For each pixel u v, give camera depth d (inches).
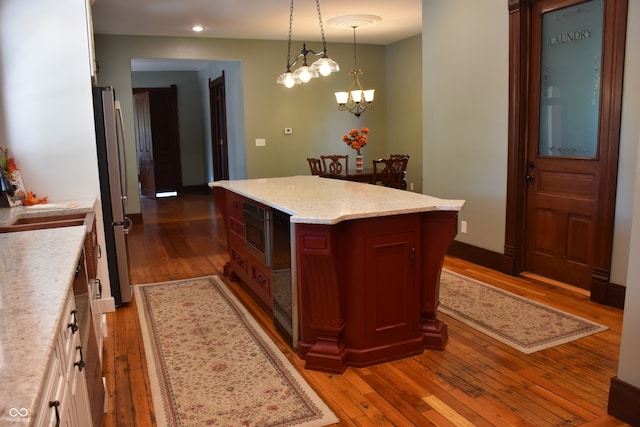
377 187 150.4
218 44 297.9
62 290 55.7
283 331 124.8
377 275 107.5
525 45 160.6
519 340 119.3
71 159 138.6
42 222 117.1
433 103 202.1
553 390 97.3
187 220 305.0
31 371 36.0
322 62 172.4
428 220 112.3
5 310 49.5
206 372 107.1
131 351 118.5
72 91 136.4
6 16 130.9
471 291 154.9
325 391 98.8
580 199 150.3
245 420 88.7
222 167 390.3
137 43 284.0
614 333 122.1
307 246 101.3
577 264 153.9
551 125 158.1
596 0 140.4
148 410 93.0
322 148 329.1
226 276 180.4
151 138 393.1
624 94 131.0
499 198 173.9
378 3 224.8
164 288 166.9
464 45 182.5
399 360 111.2
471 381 101.3
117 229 145.6
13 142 134.7
